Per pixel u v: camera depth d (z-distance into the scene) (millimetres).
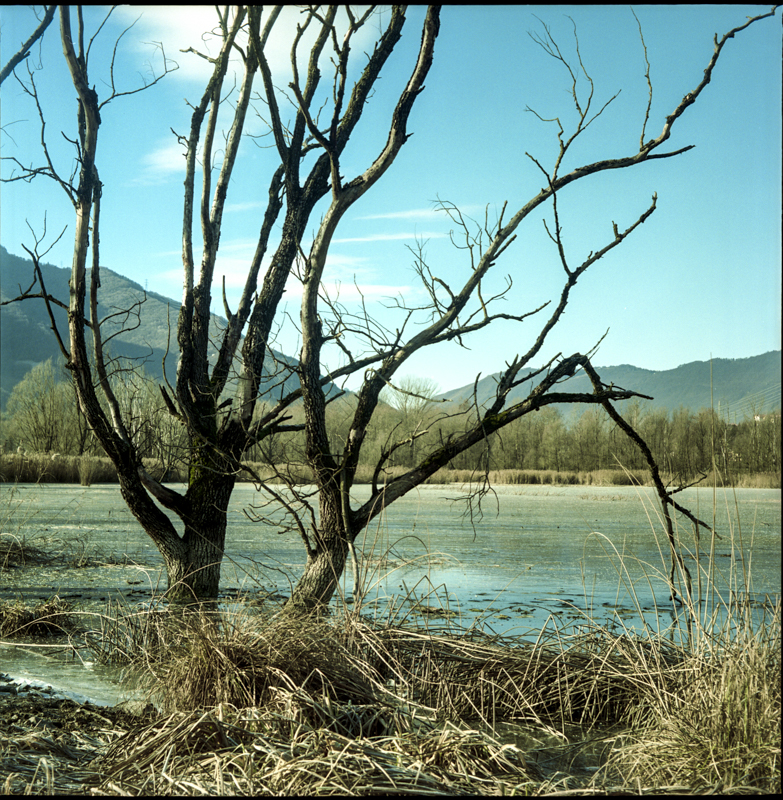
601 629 5676
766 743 3520
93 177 8180
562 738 4551
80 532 15828
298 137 8352
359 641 5309
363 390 7121
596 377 7094
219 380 8797
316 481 6988
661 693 4699
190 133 8891
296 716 3951
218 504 8508
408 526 18438
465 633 6055
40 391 45312
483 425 6887
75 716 4594
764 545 14008
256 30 7113
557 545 14789
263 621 5188
